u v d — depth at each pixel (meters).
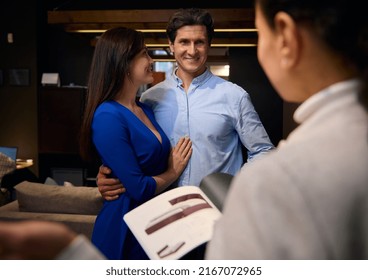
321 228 0.41
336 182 0.41
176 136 1.62
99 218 1.44
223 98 1.60
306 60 0.48
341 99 0.46
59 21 4.12
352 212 0.41
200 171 1.58
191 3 4.78
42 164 5.53
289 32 0.47
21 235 0.41
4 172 4.07
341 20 0.44
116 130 1.30
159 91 1.69
